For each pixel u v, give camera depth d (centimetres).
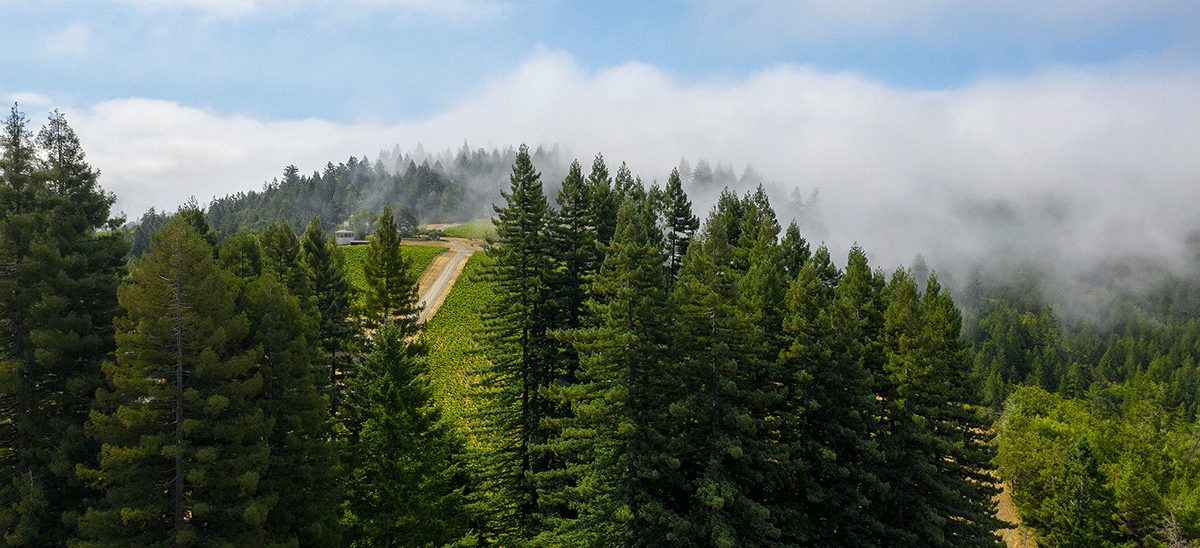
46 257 2356
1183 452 6706
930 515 2638
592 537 2322
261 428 2094
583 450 2439
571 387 2425
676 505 2506
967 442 3025
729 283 2594
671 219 5216
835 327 2888
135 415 1942
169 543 1981
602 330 2403
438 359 7519
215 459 1995
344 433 2989
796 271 5144
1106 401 12825
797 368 2759
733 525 2370
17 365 2209
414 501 2492
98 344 2411
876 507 2794
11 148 2450
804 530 2566
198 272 2088
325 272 4597
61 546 2191
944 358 3216
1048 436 5828
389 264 4862
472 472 3195
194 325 2045
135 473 1975
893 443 2827
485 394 3294
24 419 2267
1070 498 4416
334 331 4247
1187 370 14662
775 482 2552
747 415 2336
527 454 3161
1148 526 4438
